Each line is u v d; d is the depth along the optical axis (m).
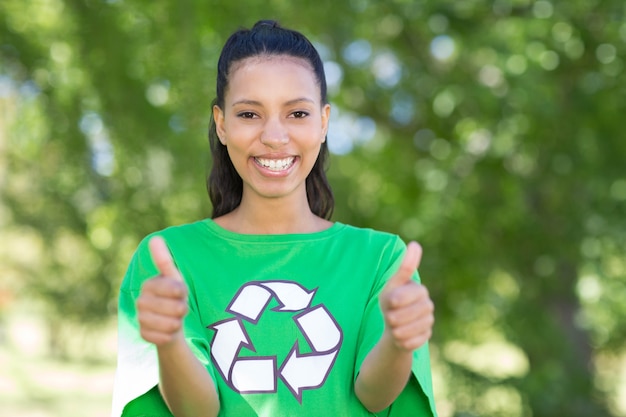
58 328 10.65
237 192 2.77
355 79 9.55
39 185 8.80
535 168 9.45
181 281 1.99
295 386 2.37
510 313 9.63
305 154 2.51
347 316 2.46
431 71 9.43
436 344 9.71
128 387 2.31
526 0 8.69
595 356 10.30
